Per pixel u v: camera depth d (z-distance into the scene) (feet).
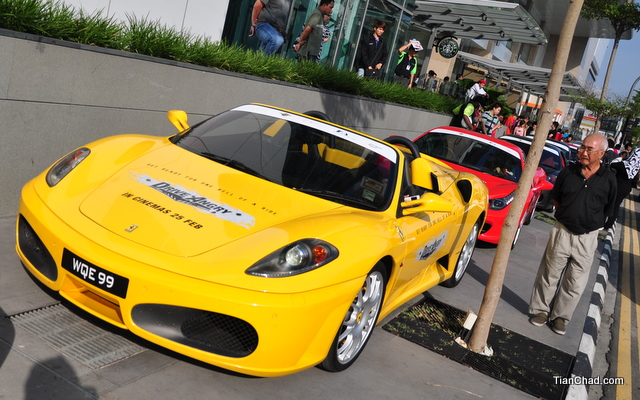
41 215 9.89
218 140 13.17
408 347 13.29
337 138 13.69
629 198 78.33
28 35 14.49
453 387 11.94
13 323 9.81
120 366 9.43
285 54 35.40
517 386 12.78
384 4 45.52
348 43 42.19
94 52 16.52
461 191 17.26
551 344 16.20
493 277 13.99
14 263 12.07
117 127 18.13
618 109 95.96
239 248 9.43
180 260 9.00
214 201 10.64
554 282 17.13
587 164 16.39
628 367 17.28
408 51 50.75
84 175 10.90
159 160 11.93
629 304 24.48
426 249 14.06
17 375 8.46
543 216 40.70
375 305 11.63
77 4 21.56
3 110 14.51
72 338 9.86
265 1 28.19
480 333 14.08
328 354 10.39
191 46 21.62
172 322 8.98
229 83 22.77
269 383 10.09
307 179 12.34
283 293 8.95
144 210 9.96
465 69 102.89
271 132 13.50
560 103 171.53
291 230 10.07
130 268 8.85
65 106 16.15
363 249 10.33
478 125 44.24
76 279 9.24
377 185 12.84
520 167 27.12
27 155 15.43
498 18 50.49
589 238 16.58
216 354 9.05
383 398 10.68
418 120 44.78
